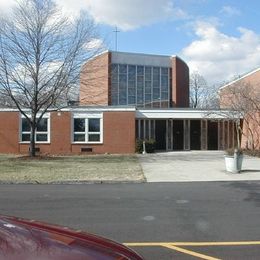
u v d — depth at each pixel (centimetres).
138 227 918
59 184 1678
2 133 3444
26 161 2572
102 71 3834
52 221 982
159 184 1648
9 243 329
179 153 3388
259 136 3462
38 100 2820
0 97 2925
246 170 2080
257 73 3659
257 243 788
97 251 346
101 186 1603
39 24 3080
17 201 1260
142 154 3297
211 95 5634
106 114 3447
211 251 738
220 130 3841
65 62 2819
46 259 312
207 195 1353
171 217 1020
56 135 3425
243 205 1177
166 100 5766
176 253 726
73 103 3139
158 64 5766
